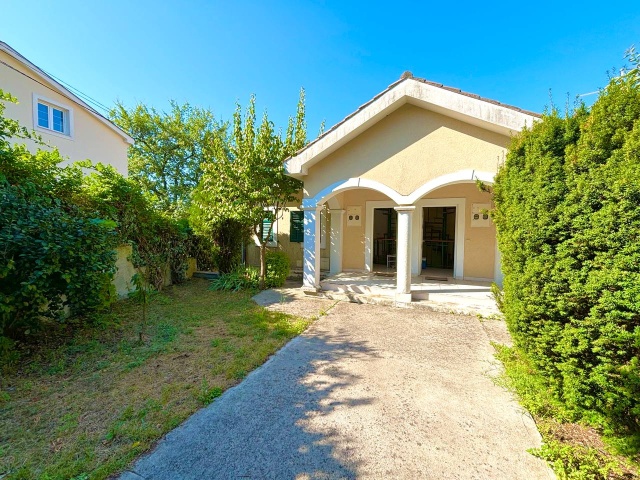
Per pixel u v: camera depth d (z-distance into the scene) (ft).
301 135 31.12
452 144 21.25
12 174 16.03
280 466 7.37
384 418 9.37
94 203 21.57
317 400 10.41
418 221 33.12
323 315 21.07
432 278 31.53
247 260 42.80
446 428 8.85
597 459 7.39
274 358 13.99
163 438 8.35
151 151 78.89
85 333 16.65
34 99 35.27
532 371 11.10
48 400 10.21
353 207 36.86
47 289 13.66
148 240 28.12
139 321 19.38
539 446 8.00
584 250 8.21
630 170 7.35
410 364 13.33
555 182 9.24
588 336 7.88
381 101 22.20
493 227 29.78
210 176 29.55
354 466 7.38
